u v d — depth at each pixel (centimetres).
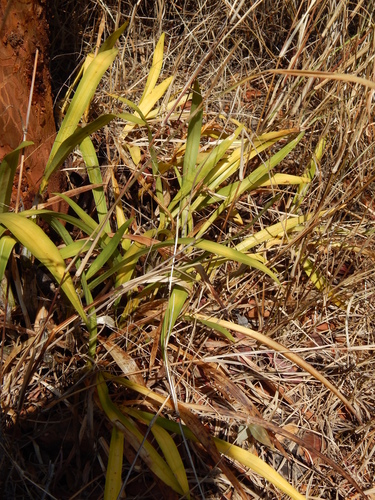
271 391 81
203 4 126
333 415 79
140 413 66
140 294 75
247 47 127
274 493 69
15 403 68
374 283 94
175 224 83
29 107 69
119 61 113
